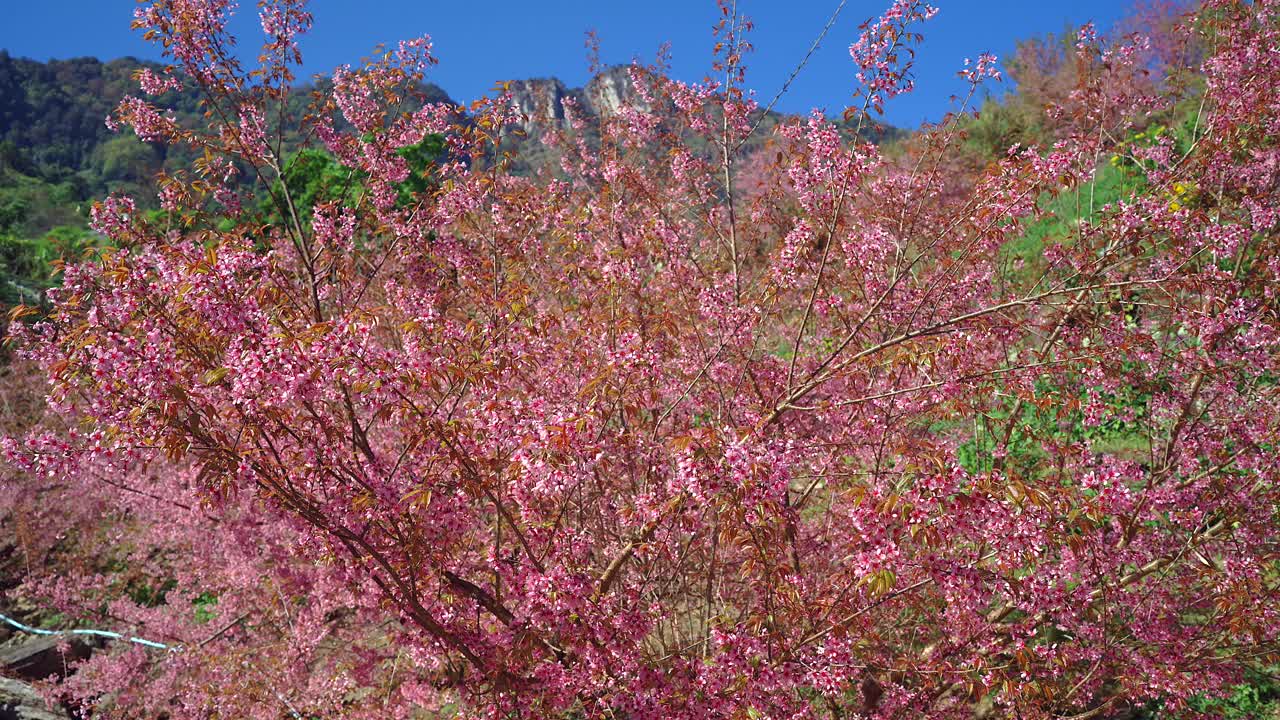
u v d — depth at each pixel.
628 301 4.93
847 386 4.64
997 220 4.22
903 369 4.45
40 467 2.63
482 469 3.25
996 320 4.10
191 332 2.87
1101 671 4.12
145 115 4.29
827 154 3.88
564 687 3.15
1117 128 5.66
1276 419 4.30
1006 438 4.48
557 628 3.06
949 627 3.96
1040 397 4.02
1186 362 4.23
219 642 5.84
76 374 2.65
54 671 7.38
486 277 4.93
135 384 2.59
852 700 4.42
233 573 5.45
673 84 5.50
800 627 3.38
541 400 3.08
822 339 5.57
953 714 4.20
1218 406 4.61
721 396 4.32
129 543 8.21
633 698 3.03
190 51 4.17
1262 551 4.10
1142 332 4.50
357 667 5.03
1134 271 4.73
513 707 3.24
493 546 3.41
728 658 2.93
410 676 5.00
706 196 5.66
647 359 3.30
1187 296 4.66
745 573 3.16
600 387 3.25
